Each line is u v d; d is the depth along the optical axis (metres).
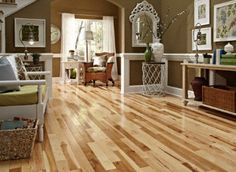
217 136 2.71
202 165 2.01
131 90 5.70
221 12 4.05
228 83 3.98
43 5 4.84
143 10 5.62
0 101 2.40
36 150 2.31
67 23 8.37
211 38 4.32
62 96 5.33
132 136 2.72
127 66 5.61
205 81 4.13
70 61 7.83
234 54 3.46
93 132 2.86
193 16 4.74
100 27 9.01
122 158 2.14
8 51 4.69
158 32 5.75
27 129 2.11
